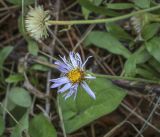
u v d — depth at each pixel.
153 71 0.33
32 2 0.34
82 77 0.30
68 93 0.30
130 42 0.35
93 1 0.34
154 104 0.33
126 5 0.34
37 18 0.32
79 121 0.32
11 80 0.36
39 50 0.36
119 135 0.35
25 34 0.35
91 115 0.32
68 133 0.33
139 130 0.34
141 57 0.33
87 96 0.32
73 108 0.32
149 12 0.33
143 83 0.33
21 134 0.32
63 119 0.33
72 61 0.30
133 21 0.34
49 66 0.36
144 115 0.34
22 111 0.36
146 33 0.33
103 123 0.36
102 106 0.32
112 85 0.32
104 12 0.34
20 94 0.35
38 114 0.35
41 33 0.32
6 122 0.36
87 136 0.36
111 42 0.34
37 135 0.32
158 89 0.33
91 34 0.35
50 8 0.36
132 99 0.35
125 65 0.33
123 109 0.36
